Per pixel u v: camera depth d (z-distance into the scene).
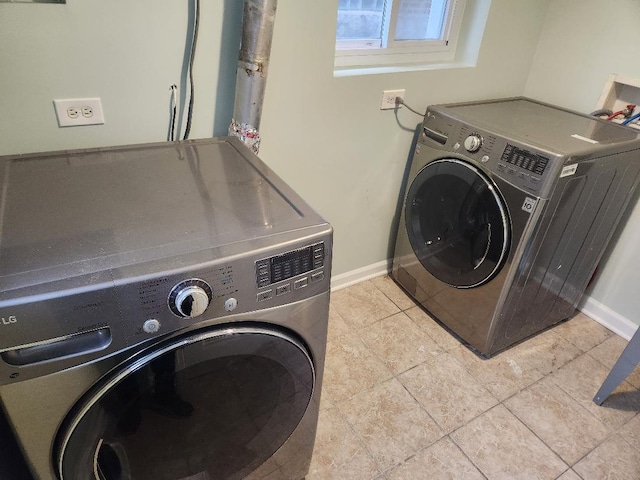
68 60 1.20
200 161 1.22
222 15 1.34
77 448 0.83
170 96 1.39
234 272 0.82
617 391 1.73
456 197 1.73
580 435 1.56
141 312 0.77
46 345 0.73
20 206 0.93
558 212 1.49
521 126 1.63
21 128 1.23
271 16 1.26
